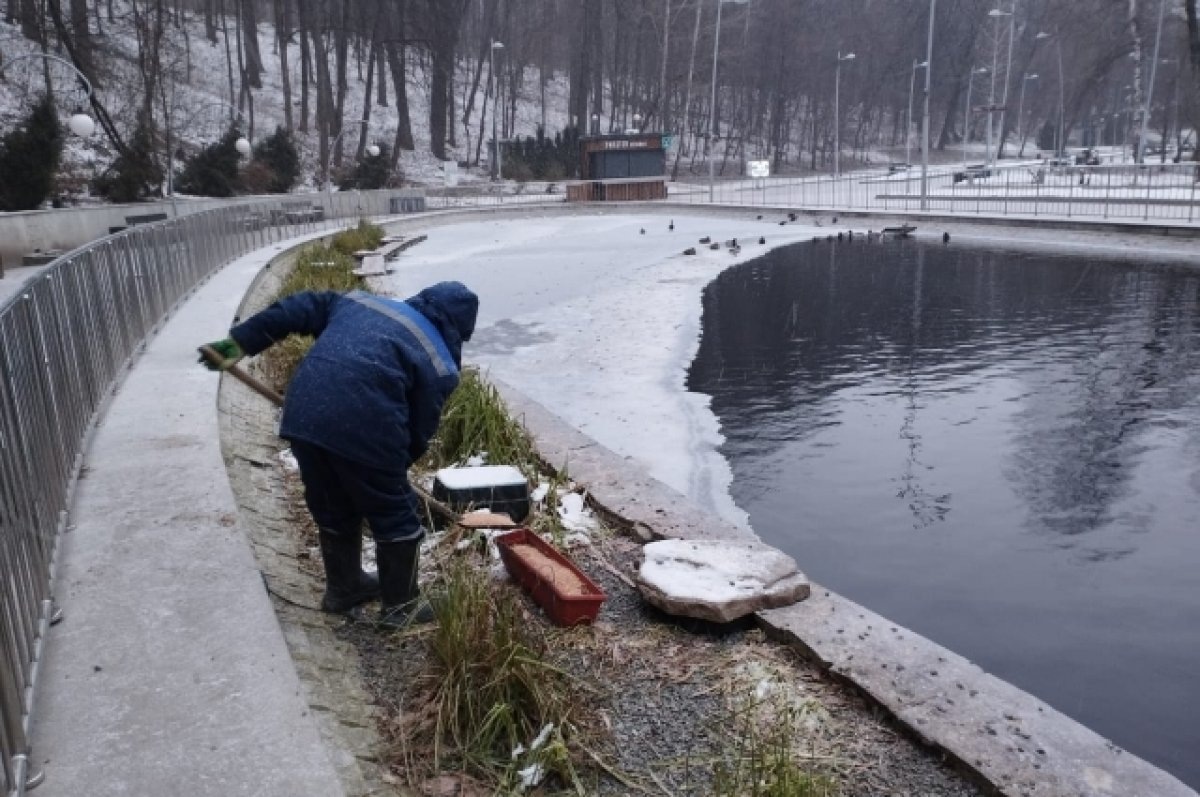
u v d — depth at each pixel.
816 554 5.81
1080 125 102.75
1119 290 16.80
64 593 3.55
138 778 2.51
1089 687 4.29
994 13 53.91
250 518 4.81
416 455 3.73
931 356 11.65
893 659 3.56
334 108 48.81
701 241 25.58
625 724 3.24
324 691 3.26
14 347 3.80
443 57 52.28
